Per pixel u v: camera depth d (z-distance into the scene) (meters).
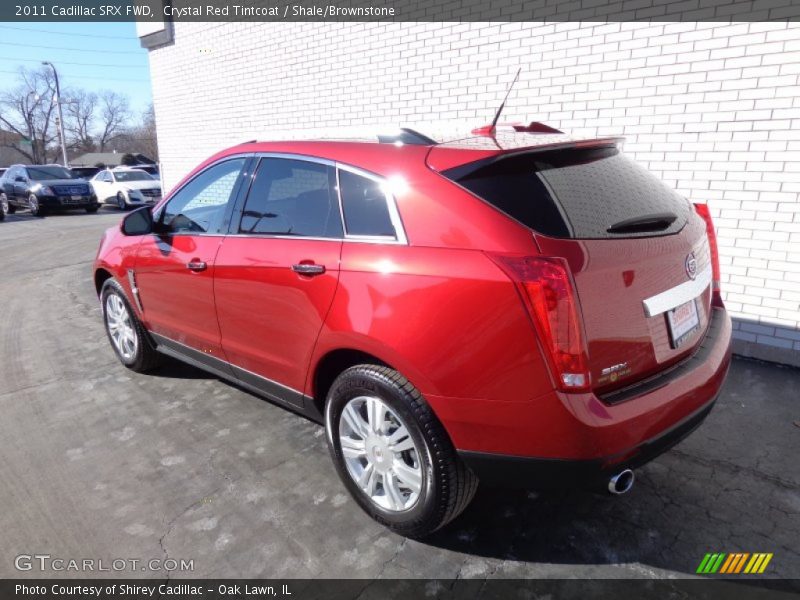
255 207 3.28
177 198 3.92
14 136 84.19
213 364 3.72
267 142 3.38
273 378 3.21
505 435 2.23
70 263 10.09
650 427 2.26
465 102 6.11
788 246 4.31
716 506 2.85
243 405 4.09
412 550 2.61
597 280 2.17
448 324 2.28
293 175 3.07
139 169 23.48
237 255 3.25
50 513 2.93
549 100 5.40
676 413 2.37
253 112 8.89
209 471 3.27
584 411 2.11
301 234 2.96
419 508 2.51
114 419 3.93
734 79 4.34
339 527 2.78
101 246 4.76
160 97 10.75
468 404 2.27
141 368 4.64
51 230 15.46
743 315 4.61
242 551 2.64
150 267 3.99
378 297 2.49
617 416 2.16
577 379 2.10
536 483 2.27
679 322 2.53
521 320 2.13
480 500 2.96
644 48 4.73
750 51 4.24
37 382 4.63
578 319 2.10
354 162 2.76
